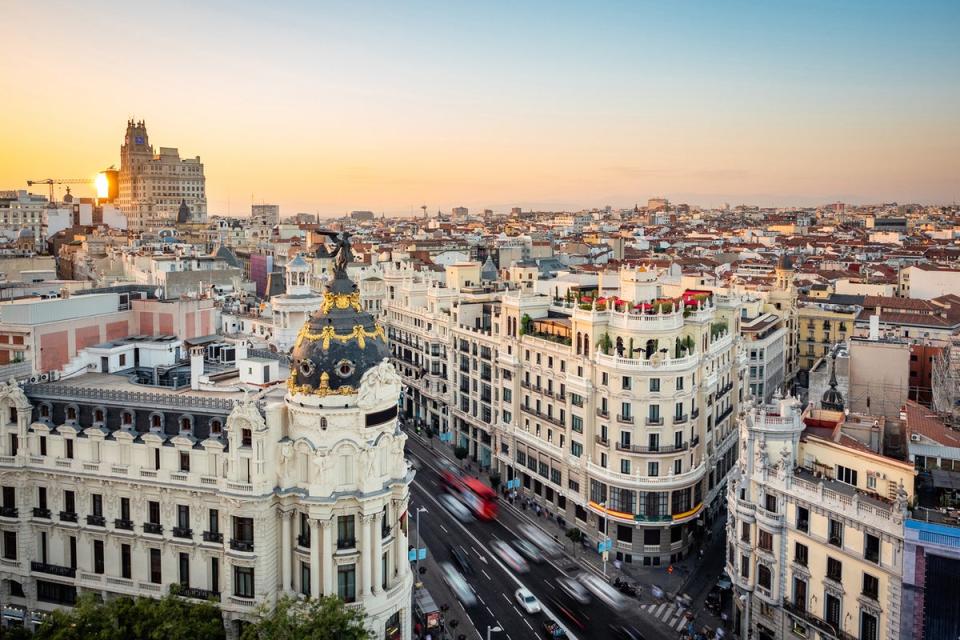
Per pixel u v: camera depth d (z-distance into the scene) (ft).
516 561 422.00
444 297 643.04
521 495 508.12
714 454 462.60
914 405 374.43
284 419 296.71
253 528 288.51
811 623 298.35
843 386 439.63
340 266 308.60
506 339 520.01
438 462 576.20
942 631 262.67
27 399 315.78
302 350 296.10
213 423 298.15
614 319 432.66
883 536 274.57
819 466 318.45
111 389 328.08
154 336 439.22
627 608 374.84
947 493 284.82
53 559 313.94
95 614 263.29
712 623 360.07
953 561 259.19
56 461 309.22
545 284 619.67
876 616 278.67
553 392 476.13
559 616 365.40
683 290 588.91
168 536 298.35
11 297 552.00
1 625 317.01
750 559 326.65
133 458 301.43
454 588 388.78
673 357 421.18
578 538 433.48
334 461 290.15
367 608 291.58
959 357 393.29
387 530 304.09
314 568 289.53
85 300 425.69
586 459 442.50
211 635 271.49
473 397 567.18
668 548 422.41
